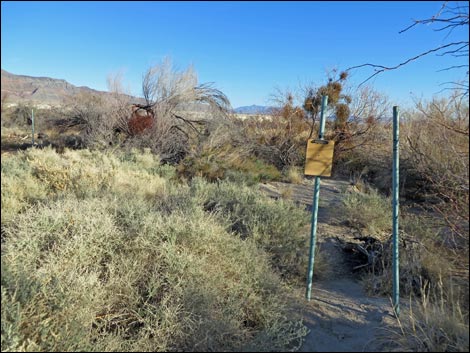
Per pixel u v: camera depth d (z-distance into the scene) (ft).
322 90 47.70
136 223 14.70
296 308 12.39
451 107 15.01
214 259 13.66
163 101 47.14
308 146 12.32
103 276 12.42
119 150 40.47
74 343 9.18
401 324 10.77
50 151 37.63
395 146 11.69
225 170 36.63
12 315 8.99
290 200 27.84
